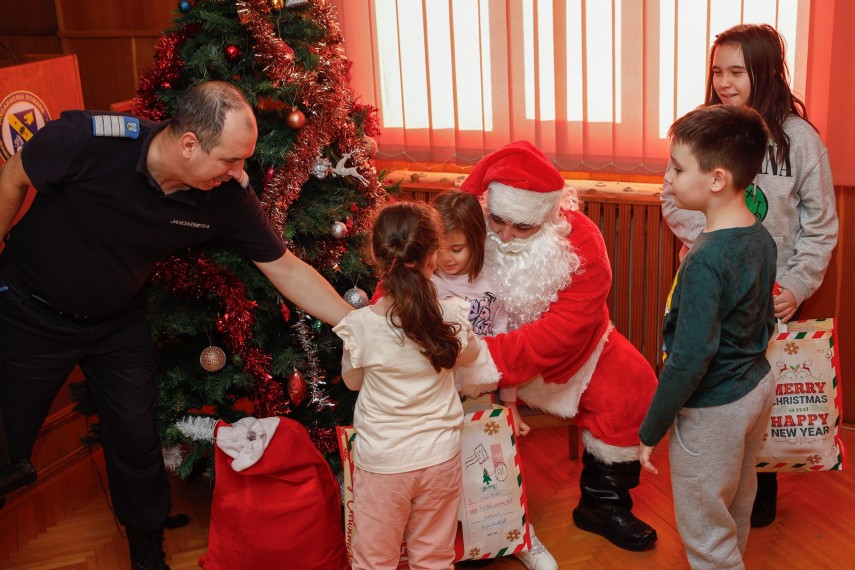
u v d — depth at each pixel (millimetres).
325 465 2406
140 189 1998
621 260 3172
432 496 2066
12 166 1969
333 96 2395
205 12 2244
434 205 2203
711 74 2465
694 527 2078
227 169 1943
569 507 2746
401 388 2004
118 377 2316
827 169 2391
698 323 1866
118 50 3904
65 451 3070
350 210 2547
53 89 2664
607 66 3018
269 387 2457
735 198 1904
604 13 2961
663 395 1951
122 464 2385
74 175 1963
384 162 3516
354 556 2137
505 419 2299
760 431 2082
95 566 2557
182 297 2455
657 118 3008
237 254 2367
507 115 3201
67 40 3953
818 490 2766
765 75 2334
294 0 2303
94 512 2822
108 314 2244
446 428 2064
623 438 2424
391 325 1973
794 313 2457
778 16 2758
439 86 3264
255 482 2340
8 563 2570
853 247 2924
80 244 2043
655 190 3086
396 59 3322
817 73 2760
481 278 2324
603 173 3215
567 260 2268
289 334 2602
